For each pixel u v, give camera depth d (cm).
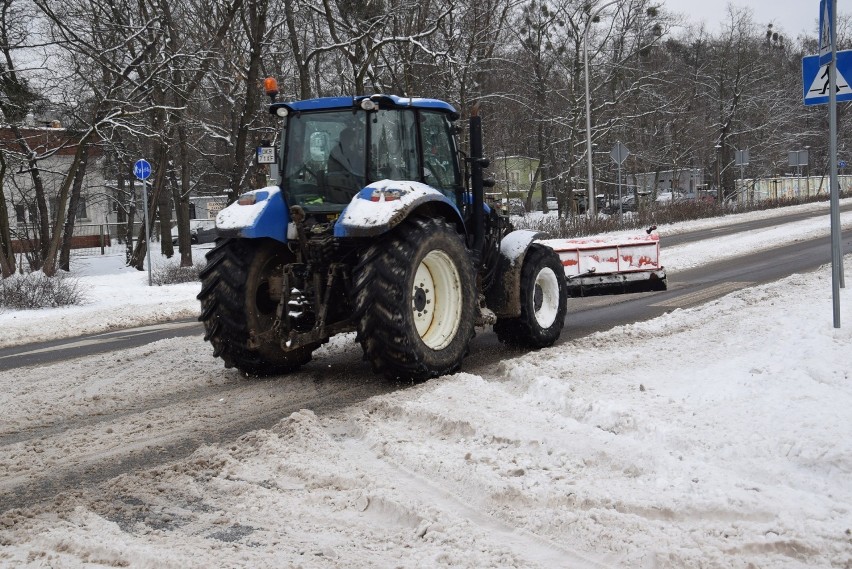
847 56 848
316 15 2739
